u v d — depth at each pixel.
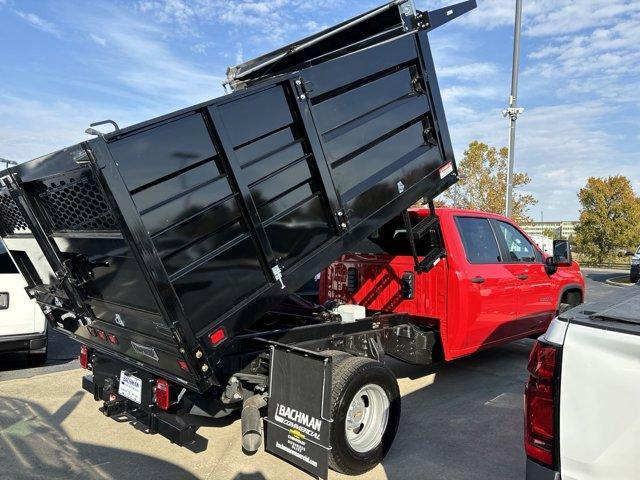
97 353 4.31
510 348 7.48
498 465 3.83
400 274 5.46
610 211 31.33
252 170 3.30
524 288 6.00
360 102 4.02
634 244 30.62
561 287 6.79
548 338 1.97
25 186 3.47
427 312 5.24
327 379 3.24
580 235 32.22
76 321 4.21
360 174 4.03
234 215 3.23
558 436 1.87
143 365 3.62
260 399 3.64
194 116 3.02
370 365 3.67
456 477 3.64
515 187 24.86
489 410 4.96
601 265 31.25
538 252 6.52
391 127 4.27
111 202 2.66
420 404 5.12
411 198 4.49
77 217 3.26
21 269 4.52
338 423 3.41
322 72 3.71
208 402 3.82
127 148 2.73
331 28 4.39
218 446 4.16
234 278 3.24
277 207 3.46
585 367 1.82
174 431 3.40
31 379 6.05
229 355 3.69
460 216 5.39
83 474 3.67
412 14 4.35
